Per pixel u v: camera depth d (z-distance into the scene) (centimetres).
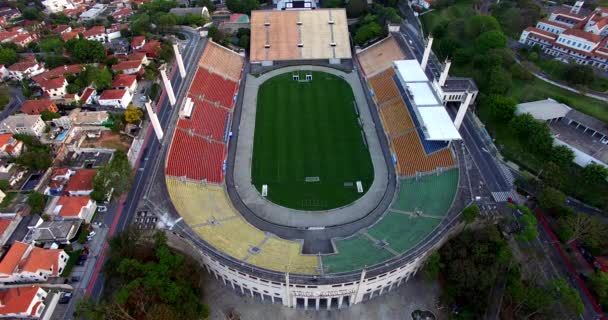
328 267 7400
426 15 17275
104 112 11844
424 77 12069
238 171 10581
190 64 14412
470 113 12019
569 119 10481
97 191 9325
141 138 11512
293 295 7281
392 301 7738
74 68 13925
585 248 8181
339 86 14162
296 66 15350
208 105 12531
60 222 8850
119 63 14238
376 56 15000
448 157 9875
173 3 19288
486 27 14100
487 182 9862
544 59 13125
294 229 8962
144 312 6738
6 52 14338
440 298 7675
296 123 12388
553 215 8900
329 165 10769
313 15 16475
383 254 7681
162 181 9306
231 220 8900
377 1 18662
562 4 16325
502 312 7081
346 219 9200
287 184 10194
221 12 19150
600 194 8962
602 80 11775
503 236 8131
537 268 7969
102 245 8694
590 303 7369
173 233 7969
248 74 14950
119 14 19650
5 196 9506
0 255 8412
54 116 11550
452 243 7981
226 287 8062
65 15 19675
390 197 9719
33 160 9969
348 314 7550
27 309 7094
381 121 12244
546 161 9862
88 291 7794
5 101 12681
